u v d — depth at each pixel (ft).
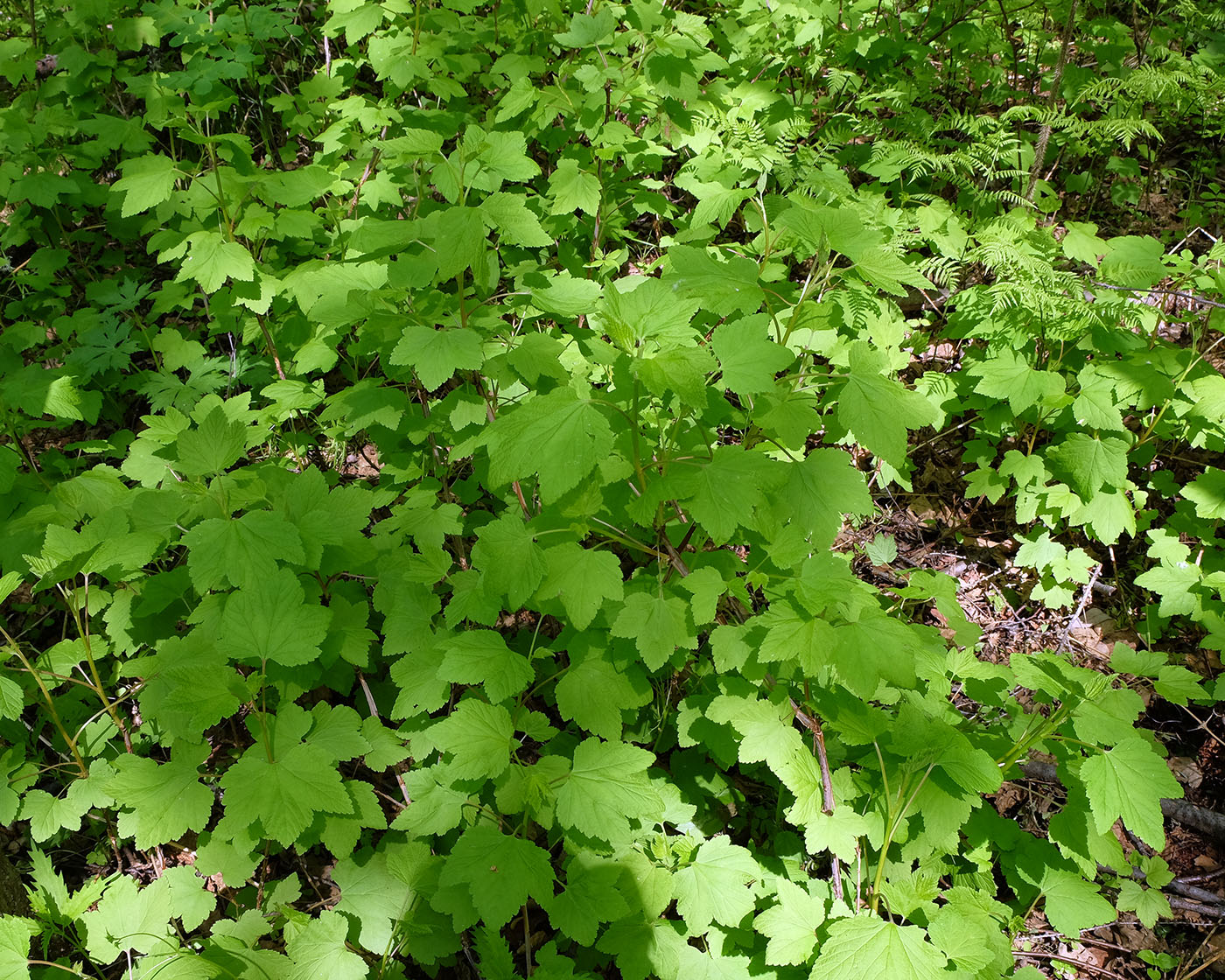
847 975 6.15
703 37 14.48
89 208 16.96
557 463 6.24
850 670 6.25
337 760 7.56
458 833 8.75
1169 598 10.67
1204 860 9.65
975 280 14.34
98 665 10.34
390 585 9.05
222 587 8.62
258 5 16.92
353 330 12.09
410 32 14.16
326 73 15.83
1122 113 15.61
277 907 8.50
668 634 6.96
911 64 16.84
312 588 8.96
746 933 7.52
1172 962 8.50
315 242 13.29
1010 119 14.99
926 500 13.37
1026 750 7.88
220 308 12.41
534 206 12.87
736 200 12.07
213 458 8.64
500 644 7.50
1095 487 10.74
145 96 14.20
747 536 8.18
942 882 8.63
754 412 7.68
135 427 14.25
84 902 7.70
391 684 10.07
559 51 15.51
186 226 12.67
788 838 8.94
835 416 8.20
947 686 8.14
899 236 12.68
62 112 14.88
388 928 7.89
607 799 7.06
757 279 8.64
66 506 9.60
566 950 8.64
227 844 8.06
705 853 7.73
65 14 17.72
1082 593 12.10
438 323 9.29
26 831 9.55
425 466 11.10
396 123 14.55
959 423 14.02
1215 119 16.40
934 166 14.24
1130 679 11.20
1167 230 16.43
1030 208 14.62
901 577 12.04
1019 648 11.58
